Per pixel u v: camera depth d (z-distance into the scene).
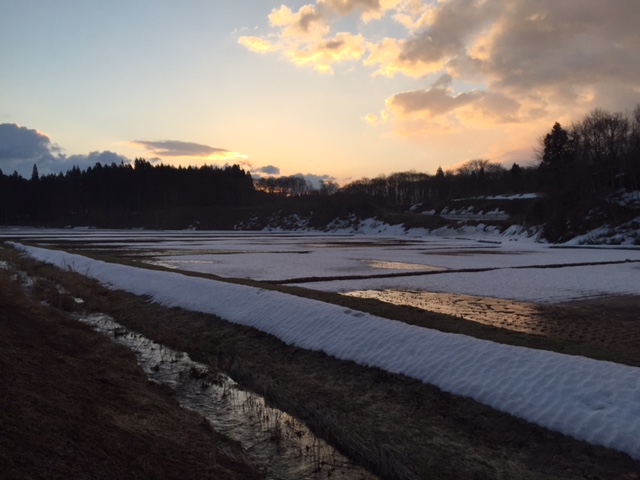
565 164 84.94
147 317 16.36
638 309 17.92
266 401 9.43
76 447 6.00
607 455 6.49
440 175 164.00
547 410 7.50
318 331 11.96
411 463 6.82
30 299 18.09
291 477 6.67
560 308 18.09
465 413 7.98
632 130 78.62
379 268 32.56
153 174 175.38
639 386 7.39
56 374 8.66
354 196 137.50
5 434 5.70
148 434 7.09
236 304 15.30
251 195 181.38
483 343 9.63
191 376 10.78
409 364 9.66
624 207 62.81
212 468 6.48
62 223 152.25
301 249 52.94
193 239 74.88
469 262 37.72
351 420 8.20
